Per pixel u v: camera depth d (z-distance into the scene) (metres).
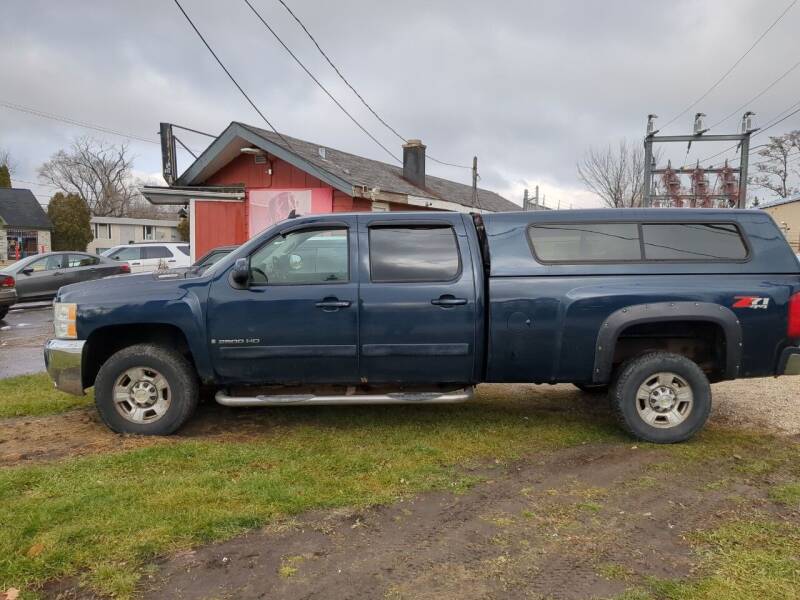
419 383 4.84
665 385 4.63
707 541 3.13
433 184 22.23
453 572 2.83
